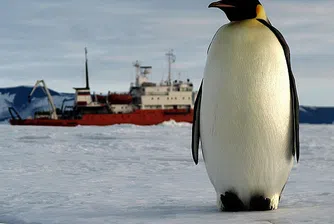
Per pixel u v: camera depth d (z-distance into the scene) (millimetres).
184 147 18391
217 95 4453
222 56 4438
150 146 18734
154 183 8008
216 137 4520
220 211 4816
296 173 9688
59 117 60625
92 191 6910
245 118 4395
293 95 4555
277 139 4484
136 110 55438
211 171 4742
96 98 57969
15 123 58844
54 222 4402
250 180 4586
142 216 4555
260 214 4363
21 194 6520
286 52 4523
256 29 4461
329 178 8672
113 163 12023
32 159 12906
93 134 28922
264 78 4363
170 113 55875
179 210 4992
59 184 7809
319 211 4375
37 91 160750
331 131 37688
